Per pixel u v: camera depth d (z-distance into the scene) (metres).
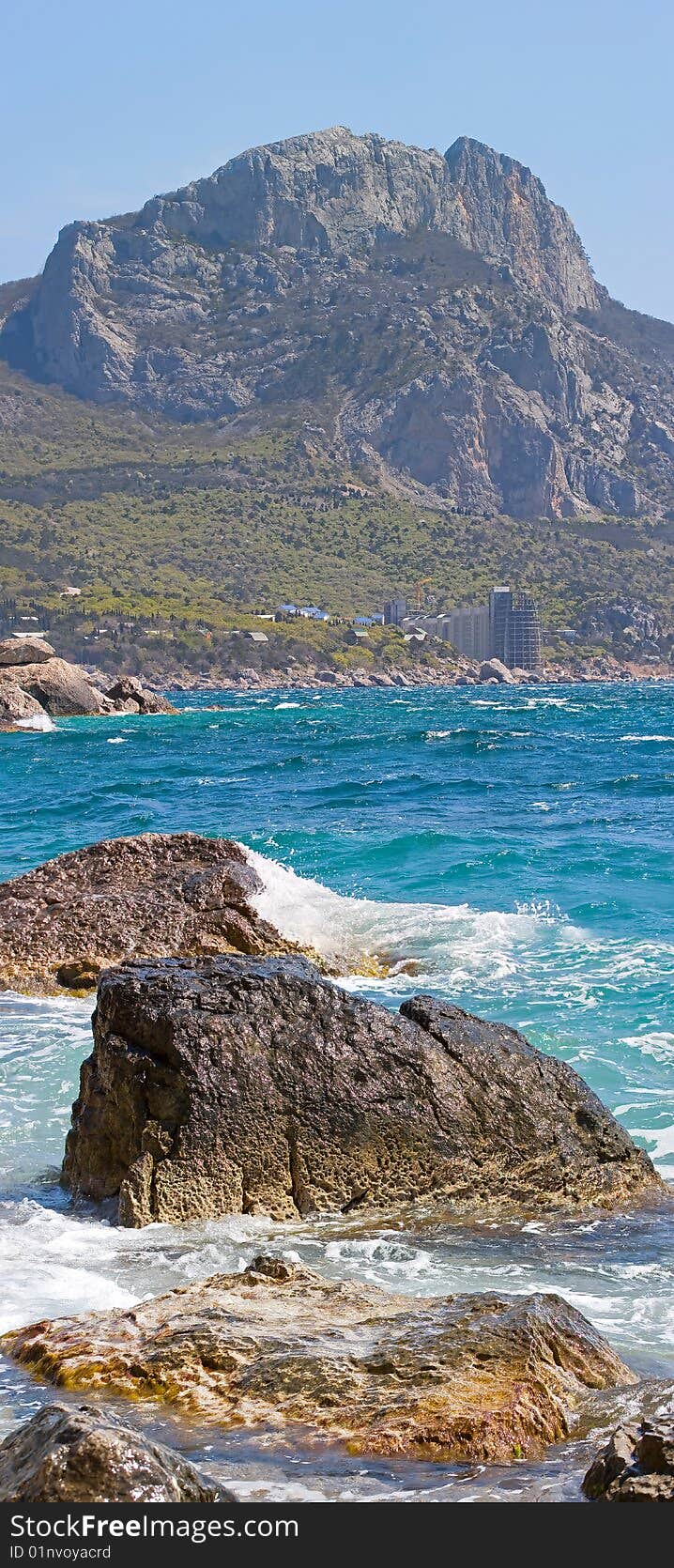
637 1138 9.84
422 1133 8.98
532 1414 5.34
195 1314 6.33
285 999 9.25
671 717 83.19
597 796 31.86
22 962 14.84
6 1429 5.28
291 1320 6.24
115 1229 8.28
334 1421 5.29
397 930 16.00
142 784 37.34
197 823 26.58
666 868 20.17
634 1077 10.98
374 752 51.59
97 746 59.94
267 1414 5.38
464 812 28.53
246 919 15.27
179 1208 8.46
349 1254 7.86
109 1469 4.41
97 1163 8.91
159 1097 8.67
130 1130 8.70
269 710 110.81
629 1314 6.86
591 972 14.19
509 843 22.81
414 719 85.38
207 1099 8.67
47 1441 4.55
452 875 19.77
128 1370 5.78
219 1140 8.62
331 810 29.11
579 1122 9.34
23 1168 9.54
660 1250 7.92
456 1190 8.90
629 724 74.88
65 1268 7.49
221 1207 8.54
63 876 16.11
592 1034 12.05
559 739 57.84
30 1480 4.40
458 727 74.00
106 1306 6.91
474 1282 7.36
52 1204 8.83
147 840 16.67
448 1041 9.46
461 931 15.95
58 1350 6.04
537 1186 8.95
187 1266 7.58
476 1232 8.29
